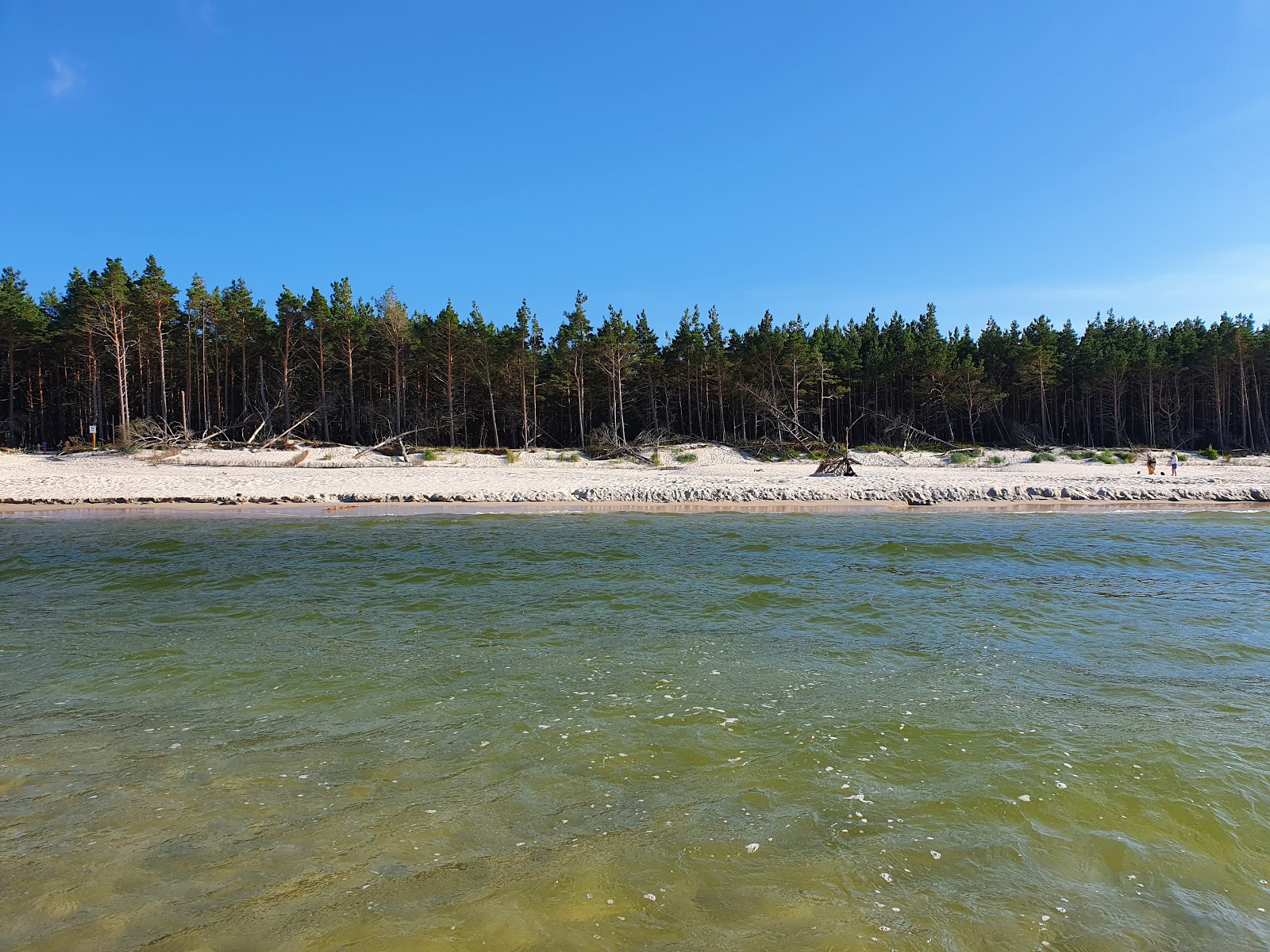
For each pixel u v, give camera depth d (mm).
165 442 50625
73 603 12867
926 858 4902
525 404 61562
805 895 4480
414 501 31781
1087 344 74562
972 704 7805
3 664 9164
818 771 6168
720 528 23875
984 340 79125
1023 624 11508
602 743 6723
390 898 4379
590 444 59688
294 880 4566
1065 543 20406
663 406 74688
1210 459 58500
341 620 11641
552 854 4891
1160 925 4266
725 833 5180
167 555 18078
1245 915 4383
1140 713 7574
